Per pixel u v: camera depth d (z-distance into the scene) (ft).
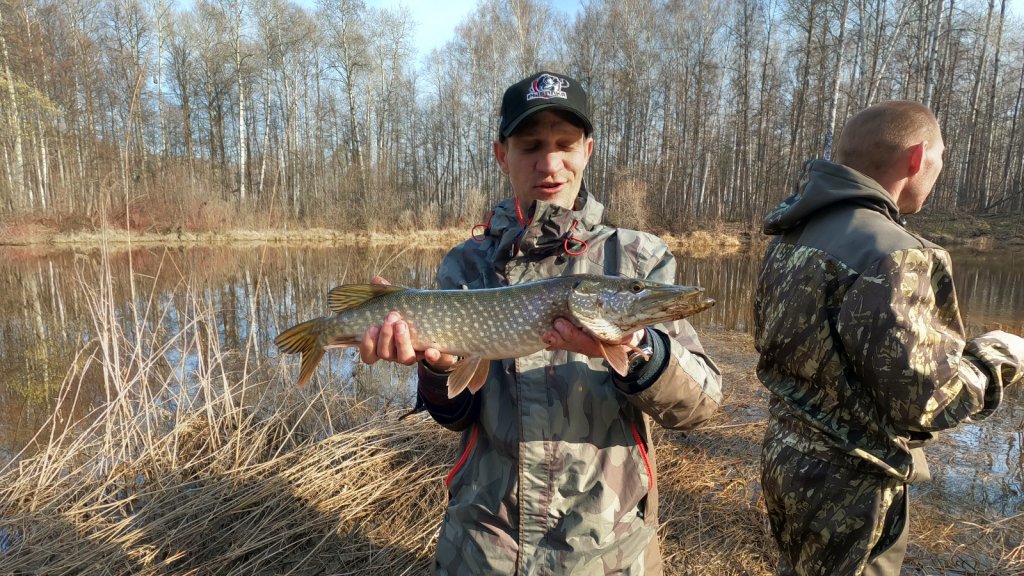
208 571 11.05
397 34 136.05
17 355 27.66
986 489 13.56
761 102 111.24
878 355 6.30
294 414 18.54
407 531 12.37
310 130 138.92
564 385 6.48
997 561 10.77
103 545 11.66
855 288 6.56
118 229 81.41
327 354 27.25
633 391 6.05
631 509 6.39
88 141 85.15
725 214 126.62
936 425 6.19
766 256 8.71
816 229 7.61
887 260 6.38
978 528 11.84
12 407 21.15
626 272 7.27
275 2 117.91
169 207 89.86
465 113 144.46
